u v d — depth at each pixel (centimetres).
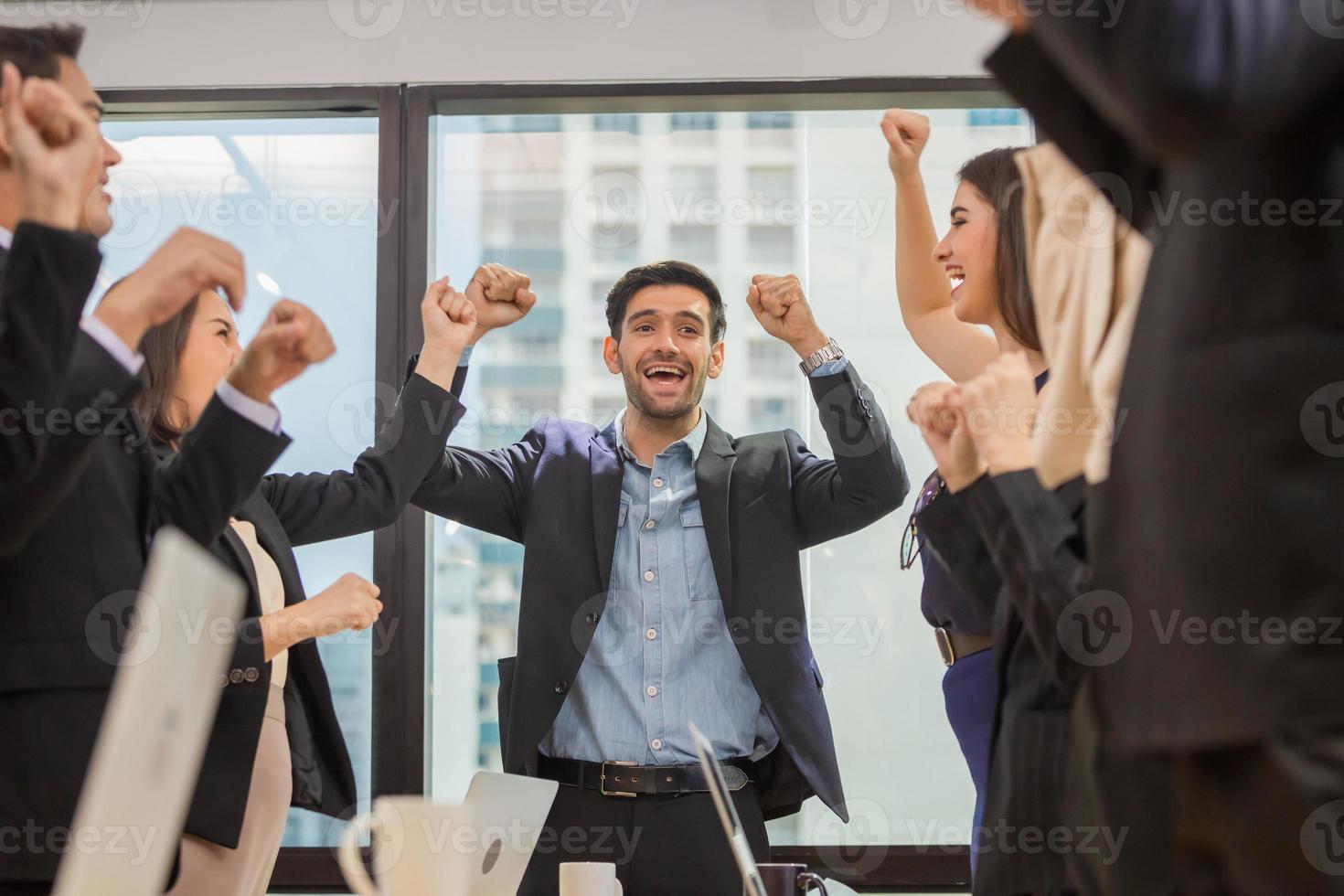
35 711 113
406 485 199
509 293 212
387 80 288
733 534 217
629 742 205
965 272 173
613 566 217
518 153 290
